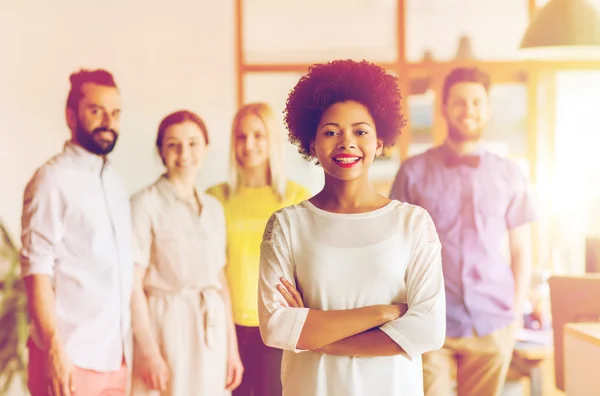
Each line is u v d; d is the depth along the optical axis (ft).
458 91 11.72
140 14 11.80
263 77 12.00
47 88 11.61
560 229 11.98
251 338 11.03
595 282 9.78
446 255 11.34
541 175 12.09
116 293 10.00
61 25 11.66
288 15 12.09
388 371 5.25
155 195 11.11
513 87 12.17
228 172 11.51
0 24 11.56
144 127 11.57
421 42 12.18
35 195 9.68
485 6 12.21
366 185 5.50
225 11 11.98
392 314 5.24
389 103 5.58
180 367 10.61
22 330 11.23
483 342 11.15
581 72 12.19
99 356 9.73
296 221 5.47
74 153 10.29
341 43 12.16
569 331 8.41
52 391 9.32
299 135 5.79
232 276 11.11
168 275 10.77
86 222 9.83
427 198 11.46
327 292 5.30
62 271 9.62
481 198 11.44
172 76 11.81
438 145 11.85
